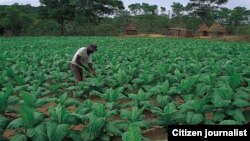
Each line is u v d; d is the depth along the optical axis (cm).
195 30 7912
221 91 683
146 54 1889
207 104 741
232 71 1022
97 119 591
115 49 2217
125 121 674
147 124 613
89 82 1020
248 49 2177
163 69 1036
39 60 1587
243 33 6569
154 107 686
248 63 1370
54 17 7169
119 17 8738
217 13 9025
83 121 626
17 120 591
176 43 3141
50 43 3309
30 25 6788
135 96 778
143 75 993
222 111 675
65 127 566
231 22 8994
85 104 692
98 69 1221
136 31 7225
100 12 7531
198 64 1114
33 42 3550
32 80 1096
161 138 655
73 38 4847
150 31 7981
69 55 1736
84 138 589
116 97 762
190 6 8981
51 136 548
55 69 1295
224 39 4362
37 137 551
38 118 601
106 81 1047
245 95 702
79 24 7294
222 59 1539
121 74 1001
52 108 657
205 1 8856
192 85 832
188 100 751
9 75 1127
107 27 7238
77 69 1095
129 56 1661
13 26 6506
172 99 835
